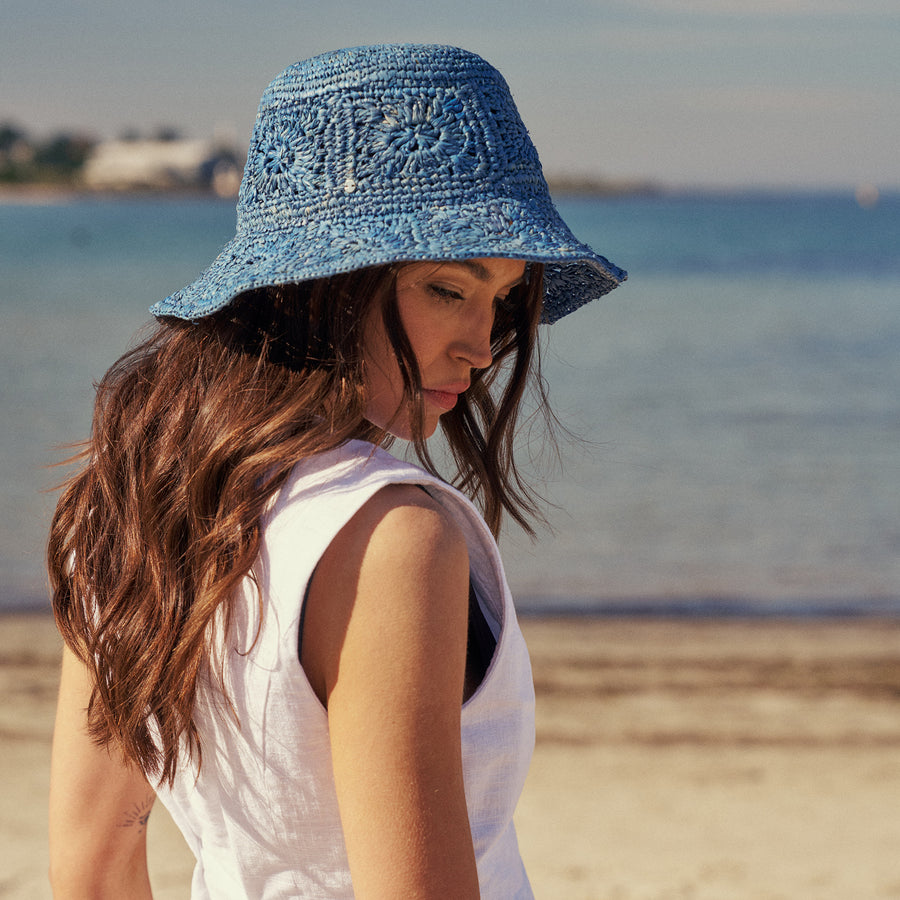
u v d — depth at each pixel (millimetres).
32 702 5680
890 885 4004
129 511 1076
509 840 1099
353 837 892
